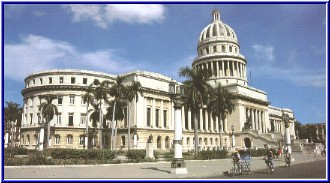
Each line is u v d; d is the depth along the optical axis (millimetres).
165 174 25312
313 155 60719
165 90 85500
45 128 76688
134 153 41656
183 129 86938
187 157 47094
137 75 78938
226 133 99062
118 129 77000
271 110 140125
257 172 28453
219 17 132500
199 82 52250
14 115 104125
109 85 79438
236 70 117312
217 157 48375
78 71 82000
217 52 119250
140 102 77250
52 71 81688
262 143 91188
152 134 78375
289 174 25938
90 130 78188
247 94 106875
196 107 52188
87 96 70250
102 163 35062
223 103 64188
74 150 36844
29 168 30062
